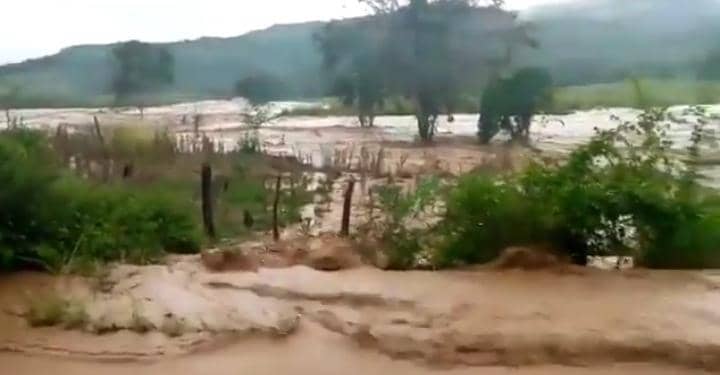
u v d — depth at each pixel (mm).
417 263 9164
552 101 14961
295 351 6270
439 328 6480
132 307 7125
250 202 15312
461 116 17688
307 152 18109
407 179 12984
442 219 9375
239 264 8875
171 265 9023
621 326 6434
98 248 9094
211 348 6312
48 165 9578
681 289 7578
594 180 8938
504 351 6070
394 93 18672
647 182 8867
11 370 5914
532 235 8984
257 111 21609
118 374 5855
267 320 6812
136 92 21188
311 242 10742
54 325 6824
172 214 11117
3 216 8586
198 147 18188
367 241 9609
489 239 9055
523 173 9297
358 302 7293
